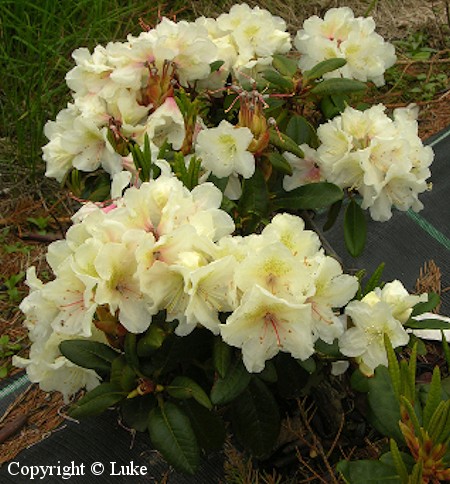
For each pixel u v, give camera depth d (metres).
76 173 0.74
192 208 0.57
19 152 1.24
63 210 1.20
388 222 1.11
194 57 0.74
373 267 1.07
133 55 0.71
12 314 1.06
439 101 1.50
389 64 0.84
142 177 0.66
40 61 1.22
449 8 1.69
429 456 0.54
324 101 0.79
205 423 0.66
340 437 0.80
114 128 0.70
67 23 1.38
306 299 0.58
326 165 0.72
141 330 0.56
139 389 0.62
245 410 0.67
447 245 1.11
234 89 0.67
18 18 1.33
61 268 0.56
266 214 0.71
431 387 0.53
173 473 0.79
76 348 0.63
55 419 0.90
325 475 0.76
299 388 0.68
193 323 0.56
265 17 0.81
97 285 0.54
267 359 0.60
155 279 0.55
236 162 0.67
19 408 0.92
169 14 1.52
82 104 0.73
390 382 0.62
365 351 0.63
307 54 0.81
